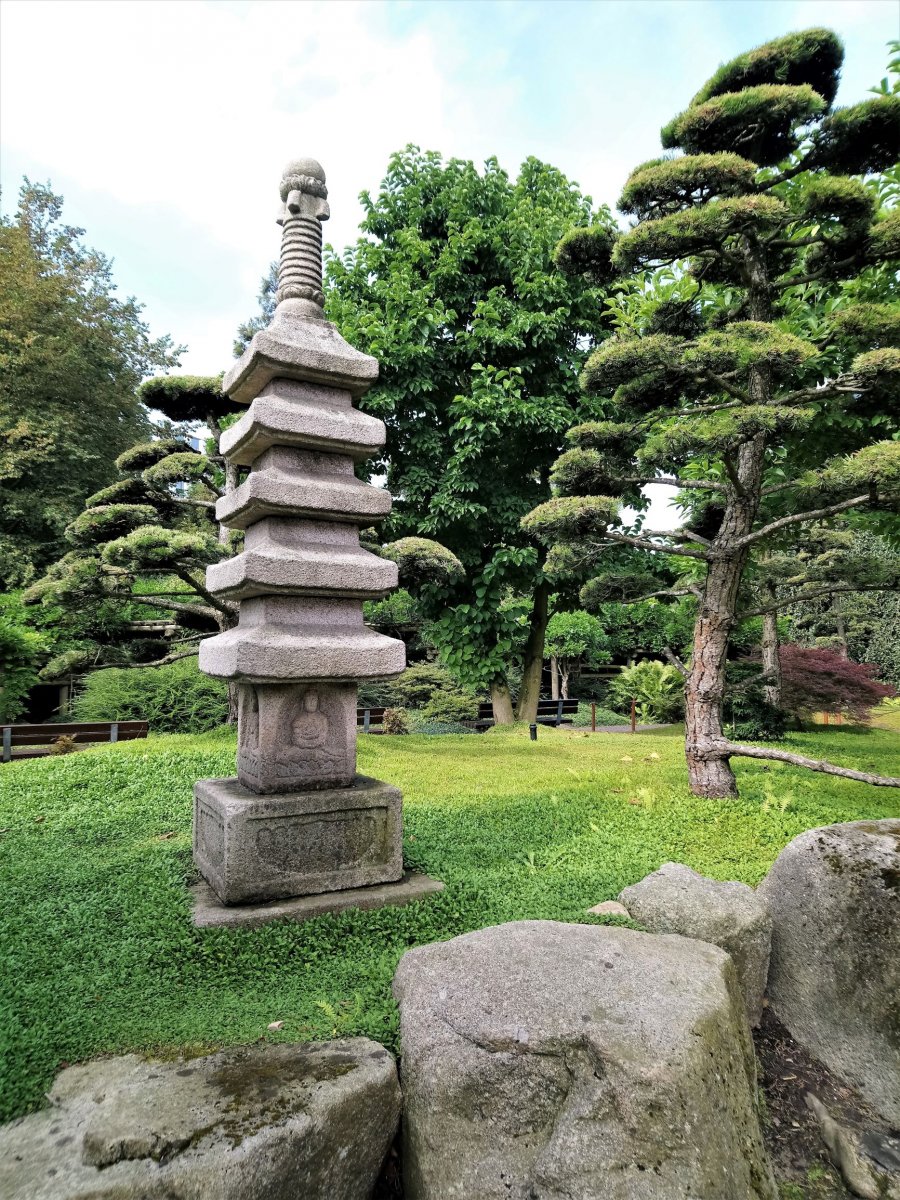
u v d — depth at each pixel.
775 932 3.63
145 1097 2.26
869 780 5.23
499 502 11.70
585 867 4.61
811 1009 3.36
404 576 9.39
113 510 8.74
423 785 7.22
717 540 6.29
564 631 17.36
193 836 4.75
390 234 12.58
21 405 16.81
